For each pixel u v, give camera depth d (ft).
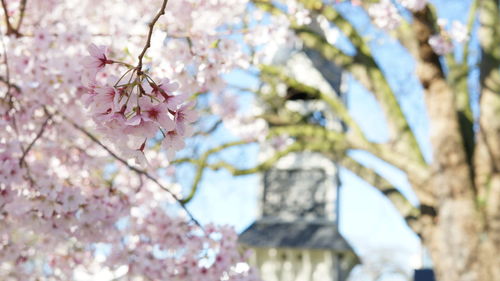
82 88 10.94
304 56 56.59
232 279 12.21
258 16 13.67
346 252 58.08
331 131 25.89
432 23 22.75
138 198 13.99
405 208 23.98
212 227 12.51
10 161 10.18
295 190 61.26
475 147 22.74
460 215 21.45
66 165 12.74
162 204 13.73
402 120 24.82
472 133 23.21
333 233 58.95
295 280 57.82
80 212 10.87
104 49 5.20
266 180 62.39
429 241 22.62
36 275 13.52
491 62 22.74
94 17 12.34
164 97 4.73
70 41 11.00
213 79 10.27
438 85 23.02
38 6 11.63
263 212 61.62
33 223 10.75
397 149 24.58
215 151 24.90
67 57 10.92
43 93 11.00
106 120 4.57
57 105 11.22
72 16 12.25
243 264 12.22
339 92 56.24
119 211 11.25
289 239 58.23
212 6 11.03
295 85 26.27
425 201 23.06
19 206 10.50
